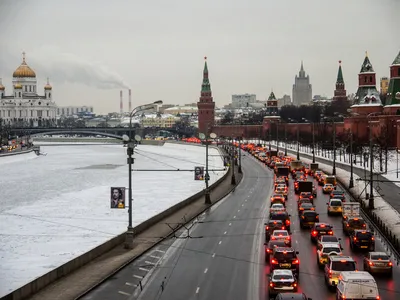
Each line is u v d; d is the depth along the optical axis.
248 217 80.69
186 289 44.00
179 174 183.50
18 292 41.41
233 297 41.50
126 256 56.62
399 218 76.06
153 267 51.88
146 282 46.53
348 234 64.75
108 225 90.06
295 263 45.06
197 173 100.56
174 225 74.75
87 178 177.62
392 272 47.25
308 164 174.38
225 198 104.56
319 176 129.12
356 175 139.00
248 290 43.28
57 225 91.12
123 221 93.88
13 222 95.12
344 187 116.81
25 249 72.19
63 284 46.53
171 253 57.91
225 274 48.53
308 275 46.84
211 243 62.56
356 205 67.81
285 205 91.94
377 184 115.56
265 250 56.53
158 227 73.69
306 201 84.12
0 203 122.38
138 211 104.69
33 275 58.38
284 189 102.00
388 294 40.56
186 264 52.69
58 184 161.50
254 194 109.31
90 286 45.53
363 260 49.09
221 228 72.12
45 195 136.00
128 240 60.88
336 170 152.75
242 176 148.62
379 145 175.75
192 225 75.00
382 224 66.56
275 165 159.38
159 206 110.12
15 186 157.75
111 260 55.09
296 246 58.94
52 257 67.38
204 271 49.78
